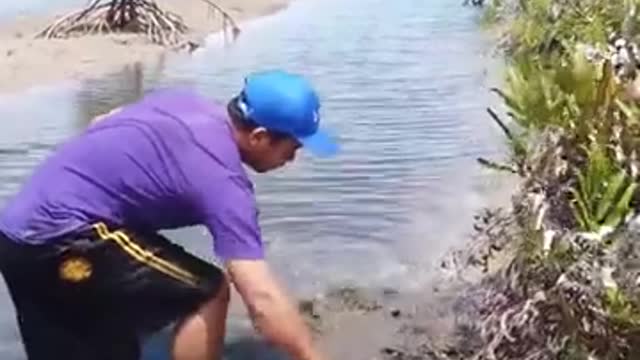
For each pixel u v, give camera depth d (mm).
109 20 17781
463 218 7719
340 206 8086
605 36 9227
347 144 9953
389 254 7043
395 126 10711
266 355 5500
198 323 4105
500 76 12875
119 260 4031
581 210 5059
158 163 3961
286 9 21797
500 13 17594
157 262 4062
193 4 21906
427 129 10531
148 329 4141
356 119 11031
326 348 5680
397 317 6031
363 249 7164
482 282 5898
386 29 18125
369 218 7805
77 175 4043
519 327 4957
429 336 5762
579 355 4762
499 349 5043
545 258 4887
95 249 4012
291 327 3844
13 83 13891
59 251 4023
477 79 13109
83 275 4031
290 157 4074
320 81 13289
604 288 4656
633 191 5141
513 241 5621
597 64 6121
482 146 9742
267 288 3840
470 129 10445
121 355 4168
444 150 9680
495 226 5855
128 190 3996
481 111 11281
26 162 9555
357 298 6316
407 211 7957
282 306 3848
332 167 9125
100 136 4047
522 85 5918
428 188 8516
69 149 4102
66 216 4020
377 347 5680
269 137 4000
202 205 3906
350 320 6016
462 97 12070
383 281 6574
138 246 4043
